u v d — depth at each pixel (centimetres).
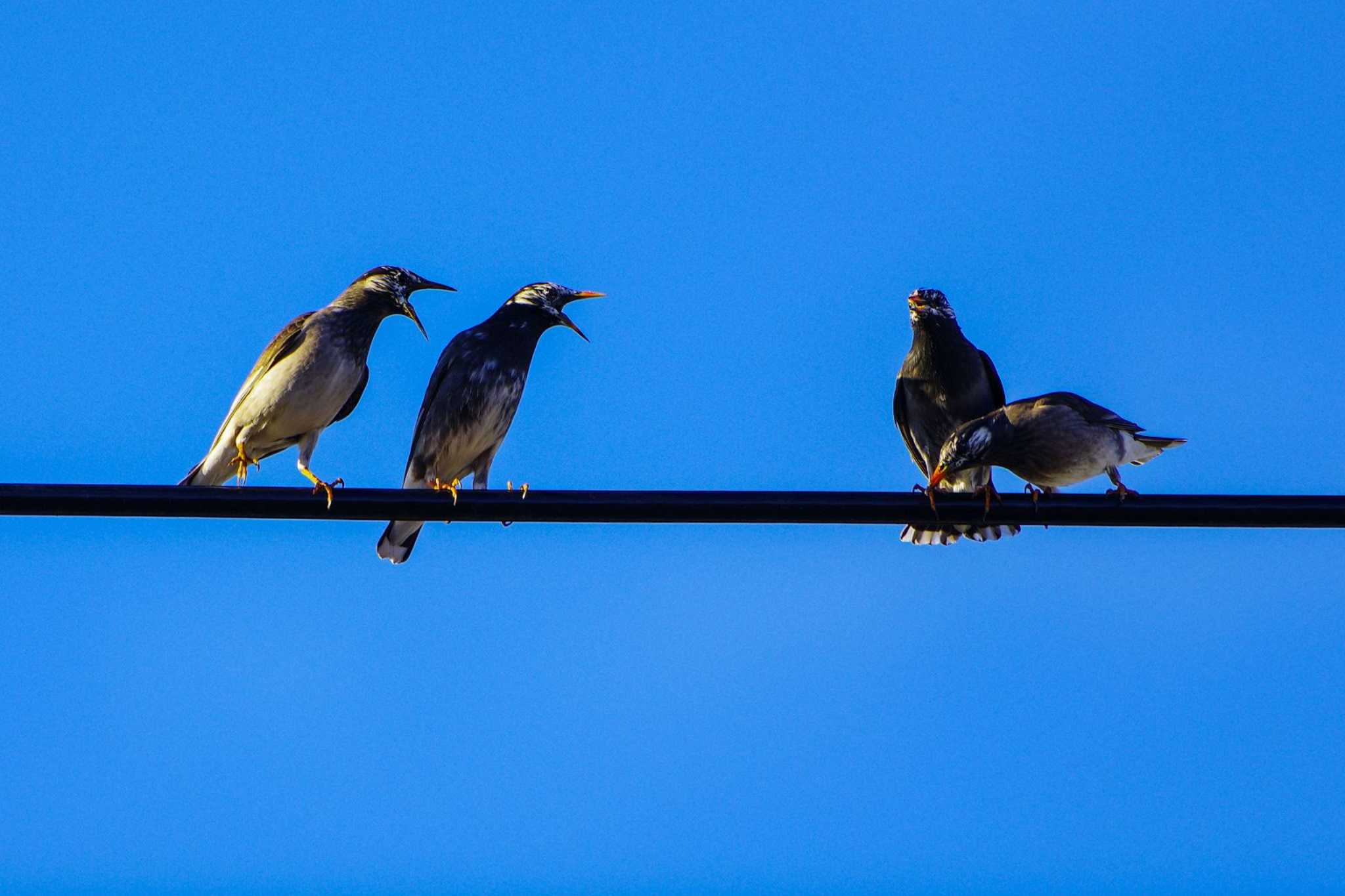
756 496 948
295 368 1311
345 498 944
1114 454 1257
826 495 959
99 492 920
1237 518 950
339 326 1343
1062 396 1271
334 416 1384
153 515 929
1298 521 946
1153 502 957
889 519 957
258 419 1320
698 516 948
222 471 1360
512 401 1402
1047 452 1249
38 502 914
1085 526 969
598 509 957
